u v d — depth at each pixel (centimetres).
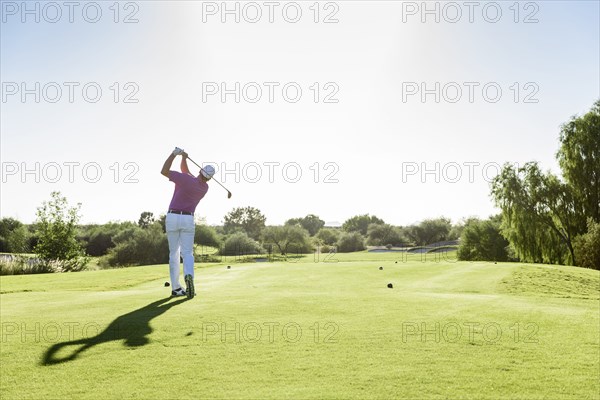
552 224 3359
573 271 1561
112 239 6003
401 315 624
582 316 645
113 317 584
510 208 3441
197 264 1828
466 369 396
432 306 702
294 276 1218
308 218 11512
